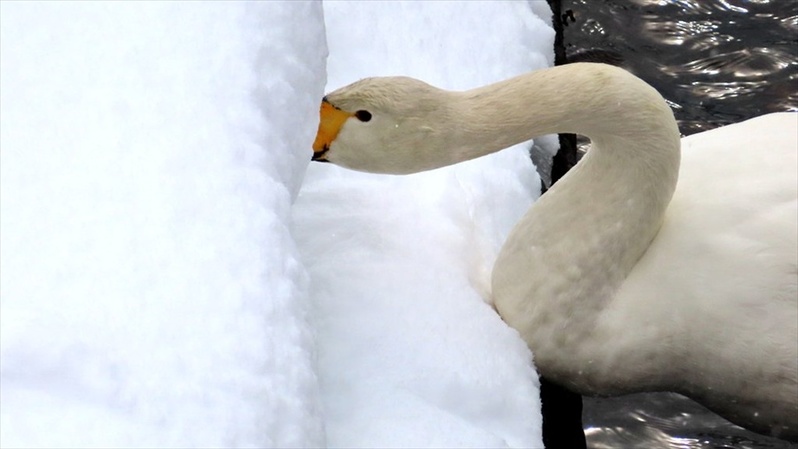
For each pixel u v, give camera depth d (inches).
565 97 202.4
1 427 144.6
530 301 220.7
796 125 226.8
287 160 192.7
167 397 150.7
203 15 202.4
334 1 287.7
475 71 277.3
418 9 289.9
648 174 208.7
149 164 178.4
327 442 181.8
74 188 173.9
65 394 150.1
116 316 157.9
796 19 313.6
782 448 220.2
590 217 214.5
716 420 224.7
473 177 252.8
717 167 222.4
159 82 190.5
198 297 162.1
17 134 181.6
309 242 227.8
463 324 214.8
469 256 236.1
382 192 243.9
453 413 199.0
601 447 221.6
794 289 206.7
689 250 214.1
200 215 172.6
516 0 302.2
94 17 201.5
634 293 215.6
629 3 324.2
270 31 203.8
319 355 199.0
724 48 308.3
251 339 159.2
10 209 170.1
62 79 190.7
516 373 212.2
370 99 205.3
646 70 305.6
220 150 181.8
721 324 210.4
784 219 209.9
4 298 157.9
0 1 203.8
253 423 151.5
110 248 166.1
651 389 225.9
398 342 206.1
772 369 210.7
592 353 219.5
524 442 199.0
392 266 224.1
